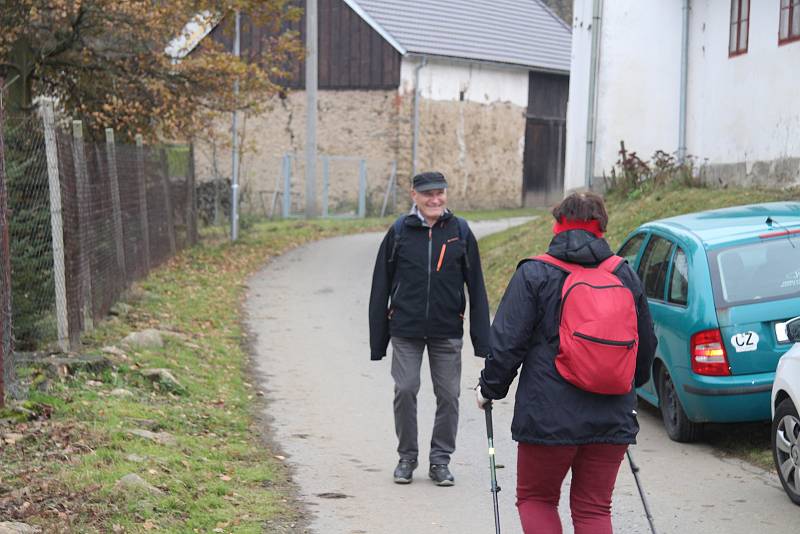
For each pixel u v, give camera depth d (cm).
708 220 1063
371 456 947
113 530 655
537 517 565
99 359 1112
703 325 922
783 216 1036
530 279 557
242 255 2659
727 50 2166
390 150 4309
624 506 793
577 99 2542
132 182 1838
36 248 1212
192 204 2733
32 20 1964
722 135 2184
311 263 2603
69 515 670
